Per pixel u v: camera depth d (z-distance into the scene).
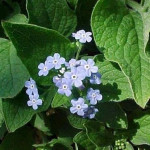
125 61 0.14
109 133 0.16
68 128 0.17
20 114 0.16
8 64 0.15
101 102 0.15
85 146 0.16
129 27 0.15
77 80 0.14
